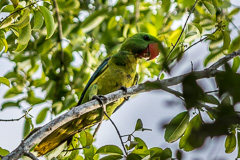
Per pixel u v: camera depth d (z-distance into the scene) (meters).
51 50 12.52
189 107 4.83
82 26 12.02
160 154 7.68
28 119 8.41
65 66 12.64
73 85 12.52
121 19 13.41
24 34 8.34
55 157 8.97
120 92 9.08
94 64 13.04
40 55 12.66
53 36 12.38
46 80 13.44
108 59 10.69
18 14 8.19
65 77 12.96
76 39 12.68
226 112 4.64
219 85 4.68
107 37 13.07
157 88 5.78
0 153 8.40
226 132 4.66
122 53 10.70
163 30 13.30
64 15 12.99
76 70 13.14
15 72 13.09
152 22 13.68
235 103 4.55
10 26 8.36
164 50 5.40
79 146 9.52
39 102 12.38
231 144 7.59
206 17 11.70
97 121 9.60
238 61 9.76
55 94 12.50
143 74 12.82
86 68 12.68
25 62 12.77
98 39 13.15
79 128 9.61
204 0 10.07
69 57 12.66
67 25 12.66
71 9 12.68
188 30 10.12
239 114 4.67
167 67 5.32
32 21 10.29
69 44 13.05
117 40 13.03
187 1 11.84
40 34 12.32
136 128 7.95
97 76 10.48
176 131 7.48
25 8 8.18
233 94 4.55
